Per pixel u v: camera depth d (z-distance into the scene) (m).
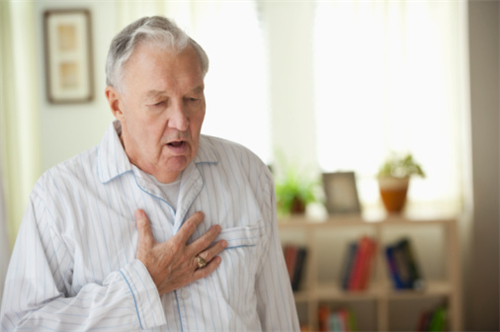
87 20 3.30
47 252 1.09
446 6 3.16
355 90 3.23
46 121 3.32
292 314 1.28
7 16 3.22
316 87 3.29
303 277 3.06
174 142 1.06
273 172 3.10
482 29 3.14
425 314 3.12
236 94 3.26
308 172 3.29
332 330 3.04
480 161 3.17
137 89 1.02
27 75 3.26
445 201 3.18
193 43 1.06
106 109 3.33
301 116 3.30
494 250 3.16
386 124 3.19
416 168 2.97
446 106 3.18
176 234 1.10
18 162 3.23
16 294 1.07
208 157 1.22
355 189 3.02
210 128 3.26
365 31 3.21
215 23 3.23
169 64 1.01
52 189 1.10
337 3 3.23
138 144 1.07
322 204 3.06
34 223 1.09
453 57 3.17
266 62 3.30
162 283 1.07
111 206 1.12
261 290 1.27
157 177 1.14
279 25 3.29
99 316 1.02
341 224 2.87
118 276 1.05
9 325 1.09
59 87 3.31
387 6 3.17
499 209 3.16
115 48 1.06
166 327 1.09
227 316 1.11
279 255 1.27
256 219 1.21
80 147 3.33
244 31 3.26
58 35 3.31
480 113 3.16
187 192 1.16
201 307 1.11
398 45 3.19
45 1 3.30
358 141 3.23
